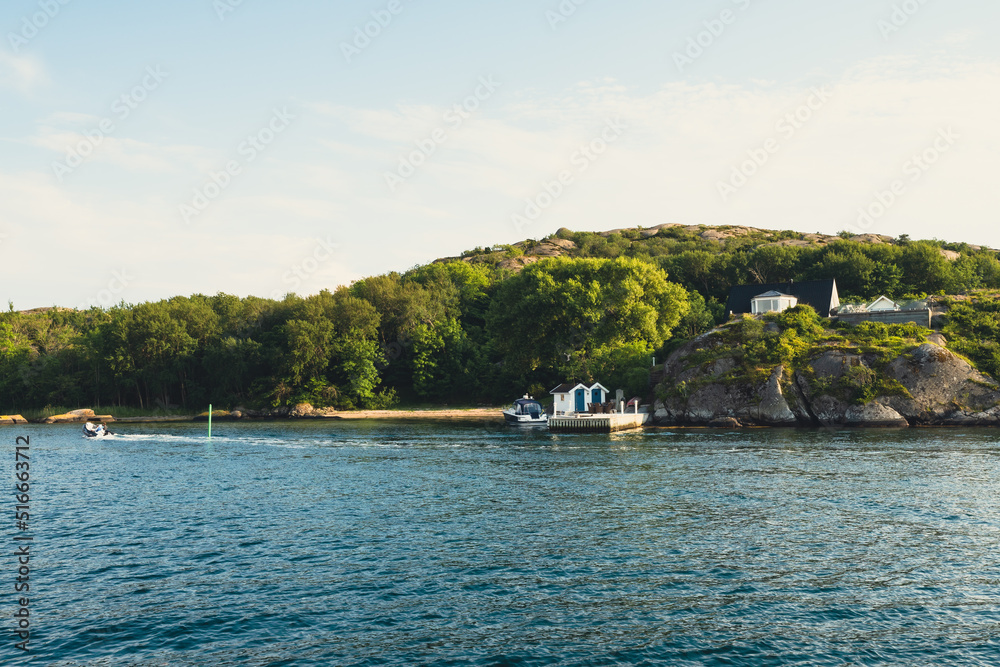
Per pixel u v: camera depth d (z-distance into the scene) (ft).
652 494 114.21
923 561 75.36
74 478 144.87
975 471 130.00
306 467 156.25
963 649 53.98
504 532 90.38
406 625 60.08
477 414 360.89
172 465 164.55
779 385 236.22
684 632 57.88
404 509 105.91
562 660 53.06
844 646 54.85
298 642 57.00
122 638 58.29
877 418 221.66
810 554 78.48
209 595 68.23
